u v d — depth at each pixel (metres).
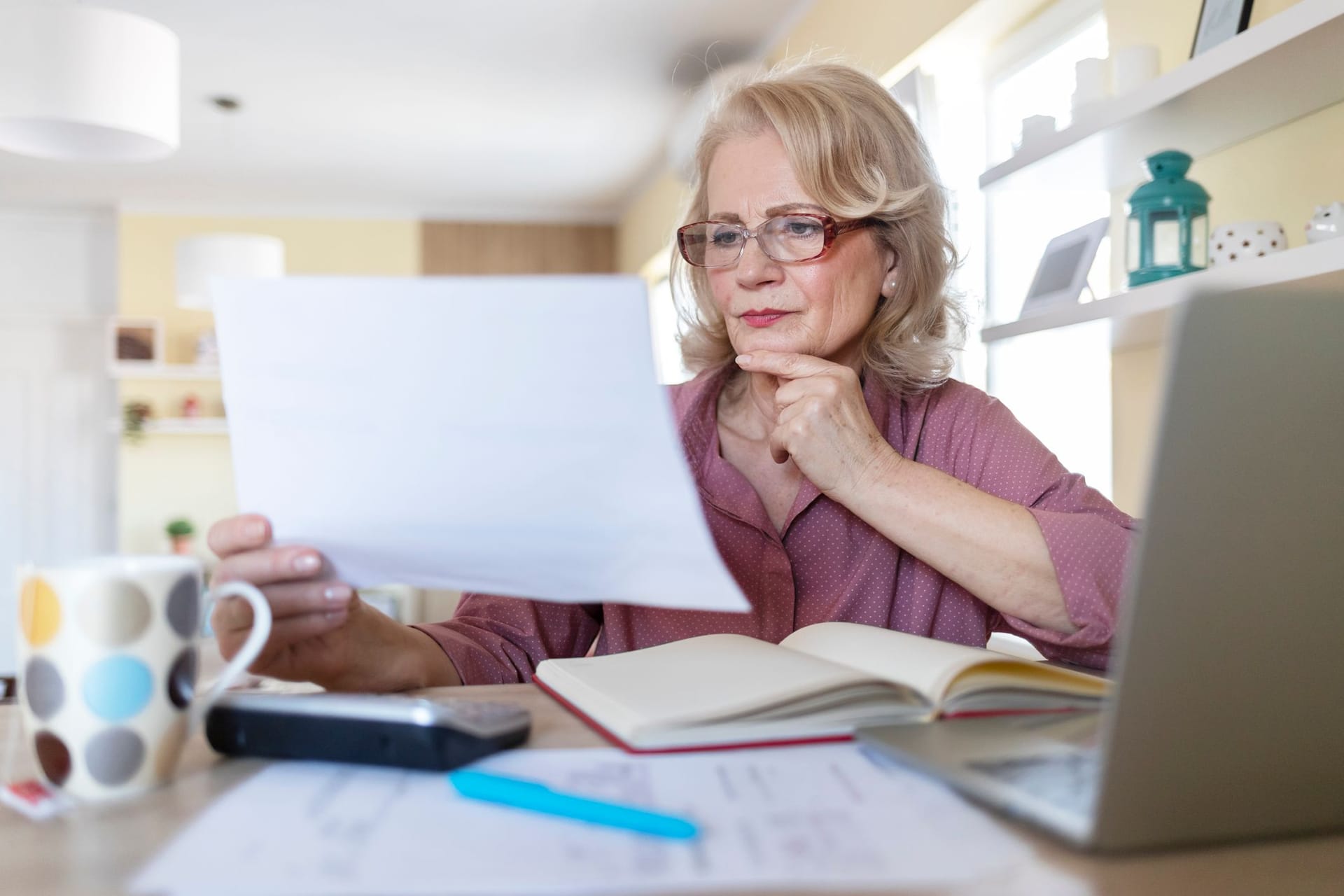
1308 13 1.30
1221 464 0.39
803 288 1.01
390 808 0.47
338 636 0.69
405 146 5.08
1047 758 0.50
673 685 0.63
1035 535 0.82
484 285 0.50
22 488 5.96
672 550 0.54
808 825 0.44
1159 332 1.80
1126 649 0.40
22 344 5.99
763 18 3.74
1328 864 0.41
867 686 0.59
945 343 1.12
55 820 0.46
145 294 5.89
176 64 2.68
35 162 5.21
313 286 0.54
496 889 0.37
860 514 0.85
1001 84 2.76
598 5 3.61
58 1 3.43
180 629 0.51
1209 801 0.42
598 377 0.50
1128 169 1.97
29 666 0.50
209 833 0.43
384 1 3.54
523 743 0.57
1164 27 1.90
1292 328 0.39
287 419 0.58
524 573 0.60
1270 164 1.70
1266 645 0.41
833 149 1.00
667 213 5.28
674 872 0.39
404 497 0.58
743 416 1.13
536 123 4.77
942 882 0.39
